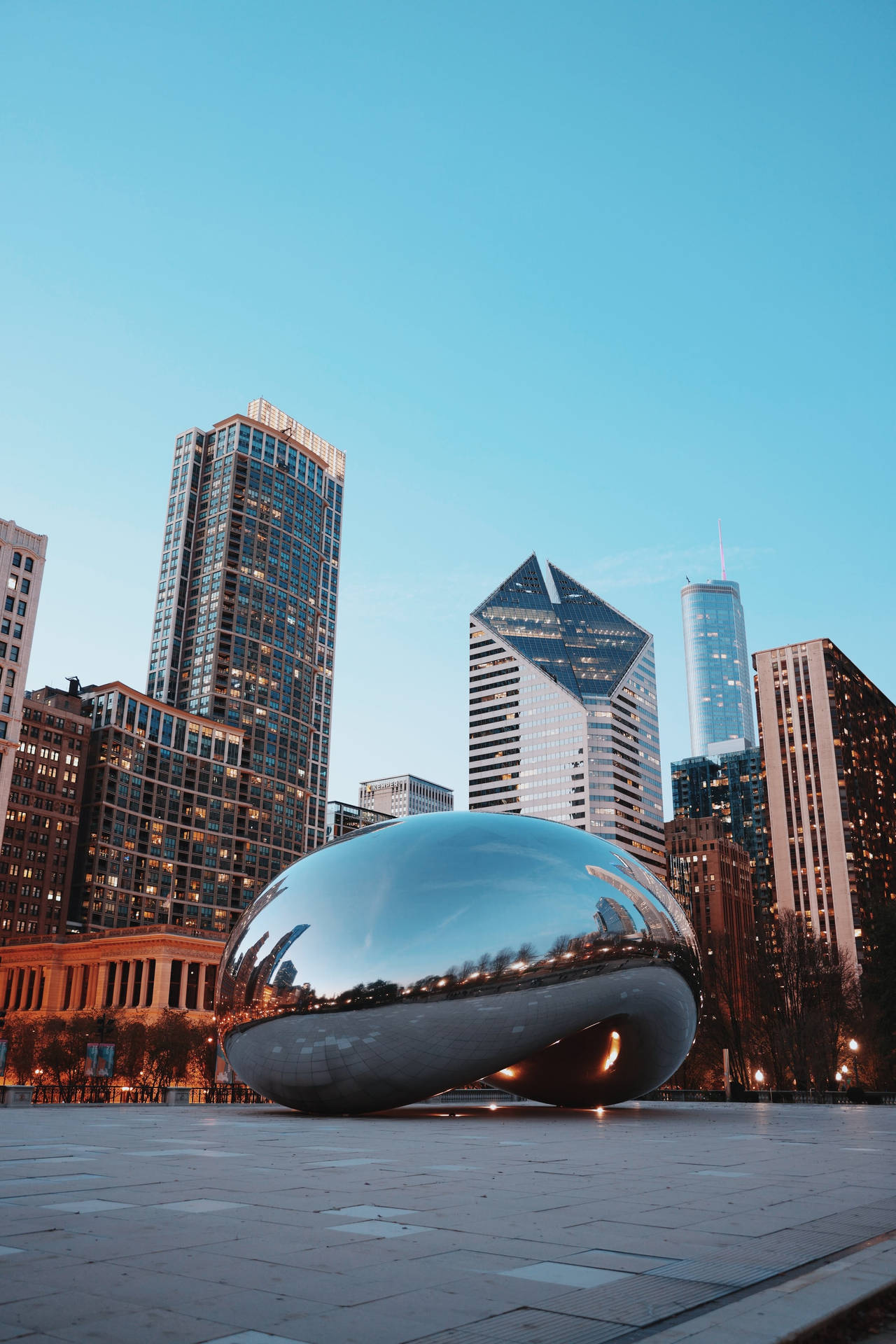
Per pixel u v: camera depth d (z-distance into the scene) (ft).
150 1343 15.38
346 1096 71.82
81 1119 68.90
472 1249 22.71
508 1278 19.90
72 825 607.37
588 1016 71.56
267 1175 35.68
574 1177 37.04
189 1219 25.88
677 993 76.13
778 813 639.35
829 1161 45.21
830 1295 18.43
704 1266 21.31
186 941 475.31
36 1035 372.38
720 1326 16.38
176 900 652.48
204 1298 18.02
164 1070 342.85
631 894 74.02
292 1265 20.75
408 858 71.87
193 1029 362.53
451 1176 36.50
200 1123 66.74
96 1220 25.57
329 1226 25.35
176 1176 35.04
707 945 296.51
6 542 458.50
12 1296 17.87
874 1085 276.62
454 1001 67.21
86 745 627.46
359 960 68.28
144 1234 23.76
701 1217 27.78
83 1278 19.29
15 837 576.61
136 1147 46.39
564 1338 16.08
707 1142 55.67
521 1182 35.19
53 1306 17.28
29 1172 35.50
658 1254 22.44
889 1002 224.53
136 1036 358.64
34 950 517.14
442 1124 68.33
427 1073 69.41
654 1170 40.11
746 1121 81.00
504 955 67.97
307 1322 16.65
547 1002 69.10
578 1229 25.49
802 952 271.90
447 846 72.38
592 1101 88.94
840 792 623.36
